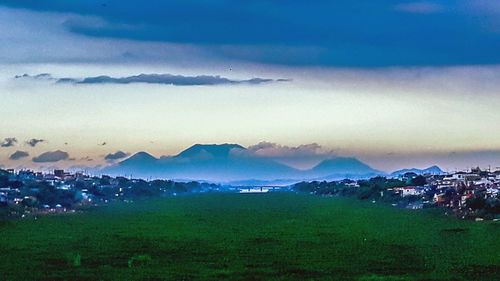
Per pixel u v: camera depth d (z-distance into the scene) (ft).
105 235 421.59
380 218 552.41
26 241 383.65
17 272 271.90
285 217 586.04
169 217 601.62
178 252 331.57
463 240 376.48
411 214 593.83
